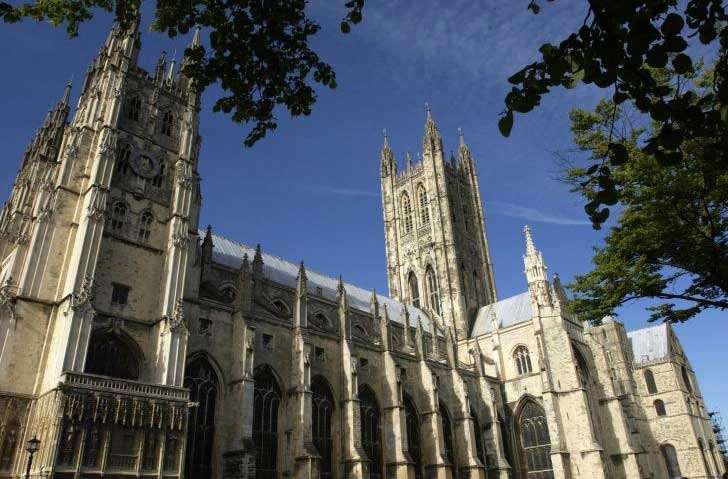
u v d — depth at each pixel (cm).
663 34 1133
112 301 5653
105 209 5812
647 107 1255
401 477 7469
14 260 6100
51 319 5359
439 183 13788
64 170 6047
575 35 1193
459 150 15850
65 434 4447
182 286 6062
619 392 11194
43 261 5528
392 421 7906
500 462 9306
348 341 7769
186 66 1886
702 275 3578
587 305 4072
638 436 10825
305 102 1997
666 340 12888
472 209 14838
